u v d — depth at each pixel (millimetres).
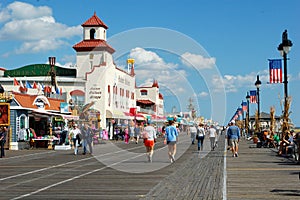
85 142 30656
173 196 11883
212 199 11352
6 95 35281
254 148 36375
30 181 15312
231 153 29781
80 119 43406
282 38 25547
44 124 40844
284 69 25953
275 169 18781
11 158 27125
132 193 12461
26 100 38094
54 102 44094
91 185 14195
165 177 16250
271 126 37844
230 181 14930
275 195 11891
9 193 12539
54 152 33031
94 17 59688
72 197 11805
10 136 36156
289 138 26766
